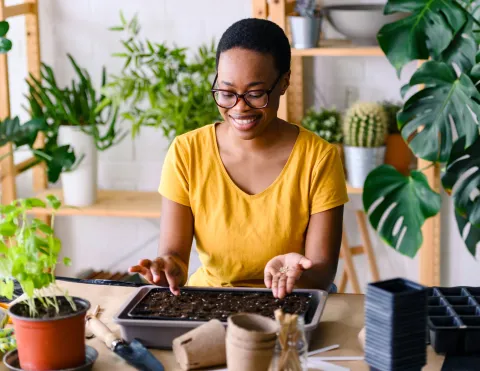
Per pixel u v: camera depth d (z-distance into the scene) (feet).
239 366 3.99
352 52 8.83
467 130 7.59
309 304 5.00
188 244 6.22
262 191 6.05
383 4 9.54
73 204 9.75
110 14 10.17
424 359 3.99
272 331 4.04
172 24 10.11
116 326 5.04
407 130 7.75
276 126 6.10
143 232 10.72
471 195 9.73
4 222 4.32
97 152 9.89
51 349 4.20
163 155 10.44
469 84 7.45
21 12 9.71
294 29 8.96
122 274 10.44
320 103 10.10
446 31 7.52
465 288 5.15
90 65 10.36
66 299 4.43
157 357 4.58
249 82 5.58
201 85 9.28
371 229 10.34
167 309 4.89
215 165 6.12
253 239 6.04
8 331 4.77
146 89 9.33
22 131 8.72
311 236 6.04
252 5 9.21
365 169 9.16
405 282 4.07
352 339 4.80
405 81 9.86
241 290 5.27
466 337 4.51
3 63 9.32
